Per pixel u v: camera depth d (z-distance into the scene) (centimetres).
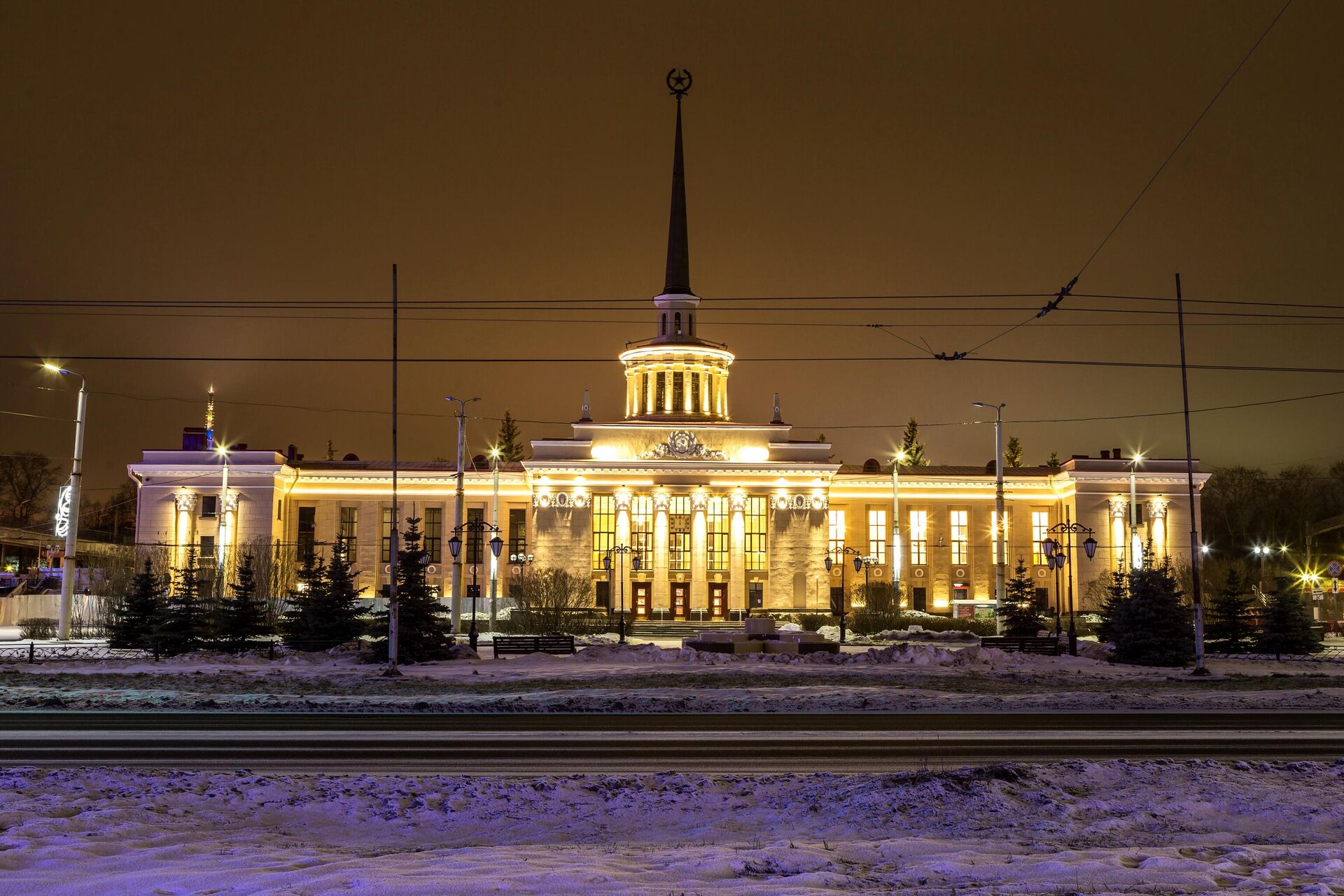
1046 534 10219
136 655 5194
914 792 1736
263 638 6162
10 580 10419
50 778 1812
